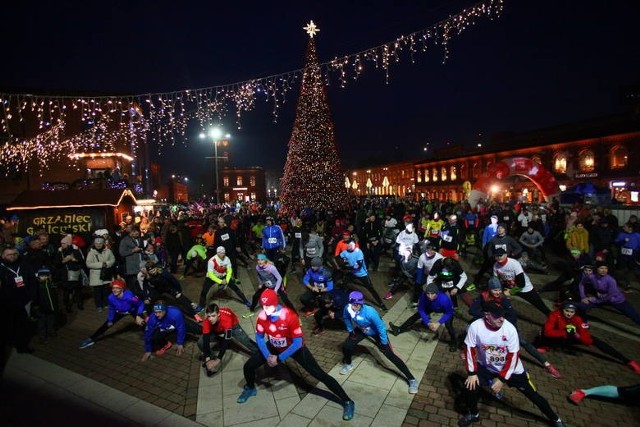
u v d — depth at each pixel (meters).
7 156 31.27
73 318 8.41
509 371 4.18
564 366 5.59
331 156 21.75
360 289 9.92
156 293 7.34
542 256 11.54
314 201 21.25
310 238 10.05
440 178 56.97
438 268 6.96
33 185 32.22
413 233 9.31
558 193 17.92
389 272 11.78
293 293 9.86
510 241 8.52
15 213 16.17
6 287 6.63
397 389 5.09
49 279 7.22
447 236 9.68
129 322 8.09
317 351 6.34
